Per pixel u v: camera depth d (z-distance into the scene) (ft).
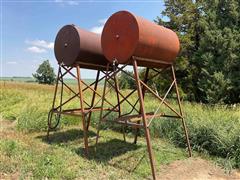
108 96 50.26
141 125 19.19
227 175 19.88
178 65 67.31
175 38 22.72
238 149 22.21
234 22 68.44
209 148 24.45
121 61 20.18
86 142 23.00
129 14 19.43
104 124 34.99
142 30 19.07
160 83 68.95
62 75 27.30
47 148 24.27
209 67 65.41
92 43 25.98
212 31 65.67
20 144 24.49
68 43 25.70
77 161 20.98
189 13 72.74
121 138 29.89
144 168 20.08
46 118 33.19
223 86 62.44
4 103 48.98
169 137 28.09
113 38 20.52
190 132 26.16
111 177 18.11
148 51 20.03
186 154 24.06
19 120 32.35
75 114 25.11
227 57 63.87
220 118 27.81
